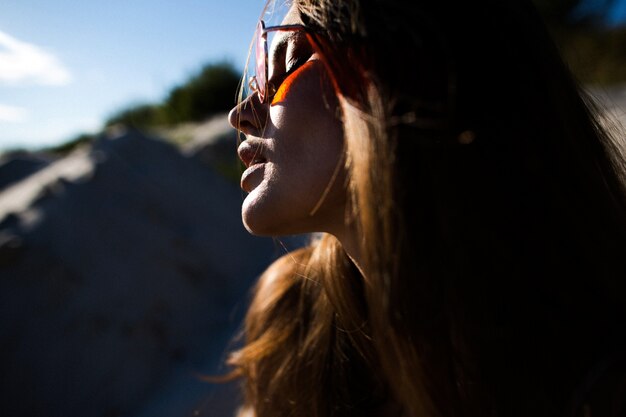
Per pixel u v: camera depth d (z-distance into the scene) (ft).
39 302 8.77
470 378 2.18
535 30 2.40
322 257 3.25
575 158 2.29
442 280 2.10
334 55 2.20
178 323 10.42
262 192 2.43
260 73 2.56
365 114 2.14
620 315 2.16
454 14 2.16
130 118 47.80
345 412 3.12
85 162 13.91
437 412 2.21
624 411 1.82
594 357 2.06
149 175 15.17
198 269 12.26
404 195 2.07
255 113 2.56
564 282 2.11
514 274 2.08
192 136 33.32
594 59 28.30
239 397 7.52
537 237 2.11
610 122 3.26
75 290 9.32
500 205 2.09
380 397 3.12
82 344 8.63
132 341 9.24
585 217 2.21
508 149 2.13
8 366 7.82
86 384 8.23
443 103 2.07
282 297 3.49
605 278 2.17
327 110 2.34
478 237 2.07
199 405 7.84
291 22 2.52
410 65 2.11
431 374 2.20
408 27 2.11
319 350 3.23
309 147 2.34
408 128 2.07
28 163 15.02
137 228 11.93
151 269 11.02
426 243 2.08
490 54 2.18
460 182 2.07
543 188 2.15
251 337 3.63
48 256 9.49
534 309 2.10
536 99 2.26
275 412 3.32
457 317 2.11
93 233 10.82
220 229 14.94
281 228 2.53
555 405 2.07
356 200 2.23
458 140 2.06
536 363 2.09
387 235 2.08
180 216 14.06
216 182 18.66
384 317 2.13
